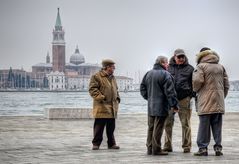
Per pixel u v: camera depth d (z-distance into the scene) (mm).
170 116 26797
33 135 35469
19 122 45656
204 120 25000
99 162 22922
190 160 23375
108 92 28203
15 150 27484
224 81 25328
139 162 22875
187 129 26516
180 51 26703
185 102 26594
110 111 28156
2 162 23156
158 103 25297
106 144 31062
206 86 24953
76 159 23969
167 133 26953
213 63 25156
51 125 43031
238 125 42750
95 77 28328
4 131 38156
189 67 26781
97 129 28000
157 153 25328
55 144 30266
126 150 27578
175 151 27203
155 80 25453
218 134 25078
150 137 25688
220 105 24906
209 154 25719
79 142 31359
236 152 26344
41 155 25453
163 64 25844
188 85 26594
